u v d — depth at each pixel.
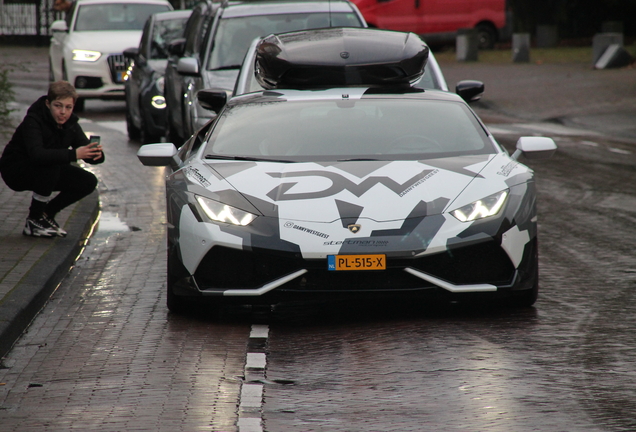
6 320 20.53
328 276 20.75
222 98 35.16
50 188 29.23
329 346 19.77
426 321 21.55
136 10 72.31
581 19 143.88
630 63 95.19
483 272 21.27
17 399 16.83
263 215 21.23
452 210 21.25
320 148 24.23
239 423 15.45
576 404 16.11
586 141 55.12
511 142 54.31
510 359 18.64
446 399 16.47
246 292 20.97
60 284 25.77
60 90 28.73
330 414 15.83
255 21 42.44
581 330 20.59
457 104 26.33
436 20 115.75
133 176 44.31
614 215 34.41
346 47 30.14
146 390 17.17
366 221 20.91
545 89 80.75
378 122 25.28
